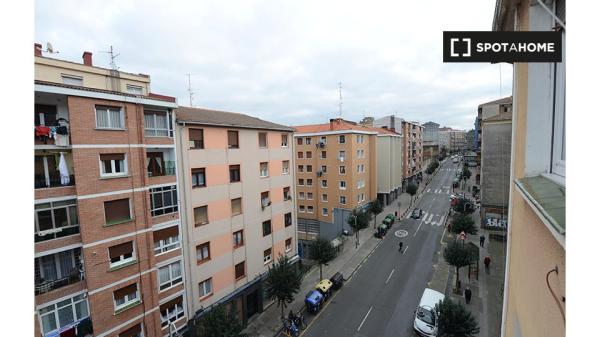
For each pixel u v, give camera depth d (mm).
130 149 12039
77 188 10664
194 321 14828
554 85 2879
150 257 12672
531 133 3090
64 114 11023
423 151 76000
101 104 11234
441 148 110750
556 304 2035
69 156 10938
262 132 19750
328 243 21656
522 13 3393
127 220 11930
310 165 36719
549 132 2967
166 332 13641
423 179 65500
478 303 17500
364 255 26000
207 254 15953
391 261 24391
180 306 14430
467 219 25953
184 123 14406
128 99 11930
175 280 14172
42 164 10477
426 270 22234
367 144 37125
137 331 12359
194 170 15258
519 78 3629
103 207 11289
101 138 11242
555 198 2121
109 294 11453
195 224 15180
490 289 18969
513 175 4152
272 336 15977
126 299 12062
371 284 20719
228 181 16969
